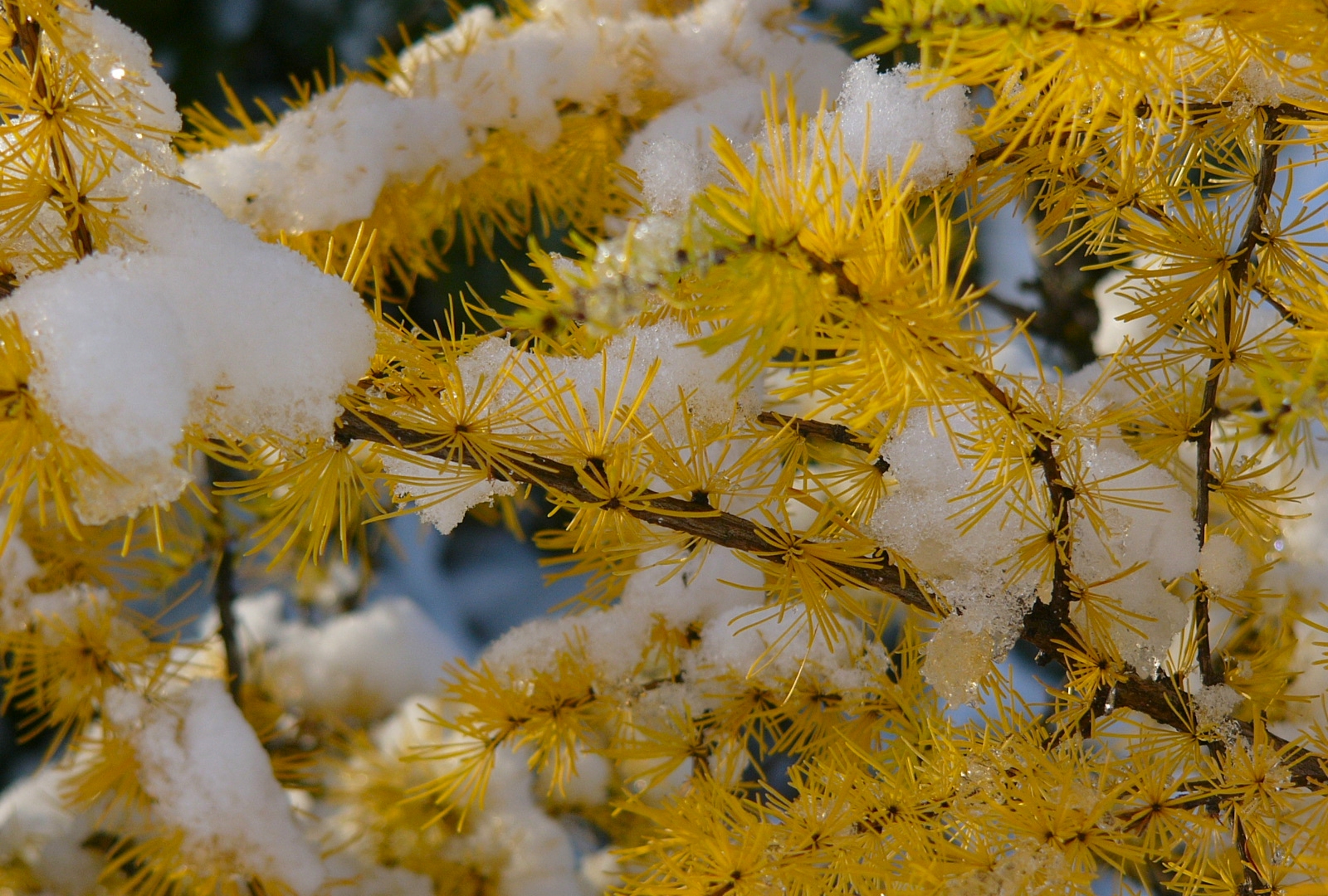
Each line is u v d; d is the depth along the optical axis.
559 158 1.09
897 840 0.90
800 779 0.92
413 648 1.61
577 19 1.08
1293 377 0.85
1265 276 0.91
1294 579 0.98
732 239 0.80
